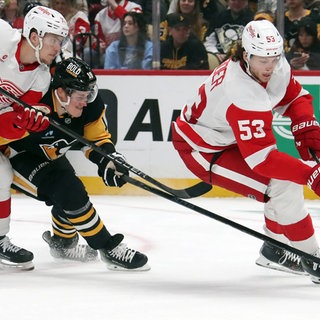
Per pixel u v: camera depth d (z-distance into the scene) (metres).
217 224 11.61
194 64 14.48
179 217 12.16
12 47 8.04
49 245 9.20
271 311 6.90
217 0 14.37
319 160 7.92
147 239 10.55
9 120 8.04
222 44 14.44
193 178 14.07
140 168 14.21
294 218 7.84
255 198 7.99
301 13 14.35
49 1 14.79
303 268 8.11
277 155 7.42
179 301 7.26
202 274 8.52
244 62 7.50
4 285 7.92
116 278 8.28
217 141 8.03
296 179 7.39
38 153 8.56
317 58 14.48
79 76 7.93
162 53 14.48
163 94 14.10
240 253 9.66
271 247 8.66
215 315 6.75
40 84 8.13
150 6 14.66
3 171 8.41
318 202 13.77
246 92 7.41
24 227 11.34
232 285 8.00
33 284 7.97
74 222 8.41
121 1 14.64
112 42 14.70
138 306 7.05
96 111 8.45
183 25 14.34
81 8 14.80
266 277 8.39
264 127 7.42
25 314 6.75
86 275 8.42
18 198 13.93
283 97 8.08
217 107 7.77
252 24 7.41
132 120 14.20
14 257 8.60
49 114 8.14
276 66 7.75
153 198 13.91
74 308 6.97
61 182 8.32
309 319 6.63
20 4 14.72
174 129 8.41
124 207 13.05
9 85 8.09
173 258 9.36
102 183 14.16
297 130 8.13
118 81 14.16
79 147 8.73
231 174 8.03
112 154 8.37
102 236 8.52
